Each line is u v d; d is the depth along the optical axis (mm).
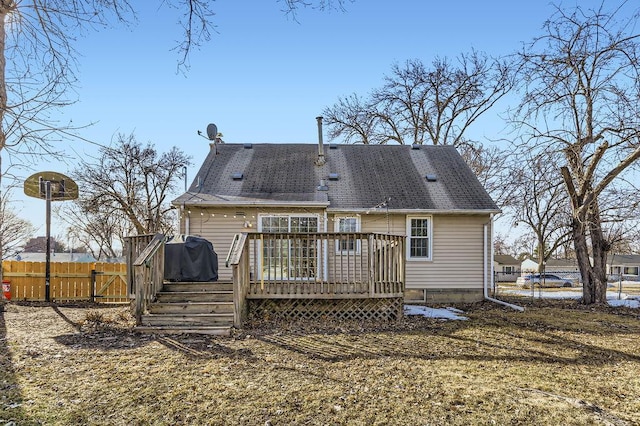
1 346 7008
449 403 4809
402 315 10266
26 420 4184
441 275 14383
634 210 14633
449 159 17344
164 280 10406
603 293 15078
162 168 31188
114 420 4238
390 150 17828
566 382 5707
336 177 15453
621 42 12461
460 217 14516
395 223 14375
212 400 4773
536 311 12641
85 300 13992
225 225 13836
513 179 14375
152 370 5844
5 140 5664
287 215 13938
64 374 5605
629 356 7203
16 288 13836
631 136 12773
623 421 4469
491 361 6664
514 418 4449
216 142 17641
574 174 14727
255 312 9695
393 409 4602
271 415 4406
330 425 4207
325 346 7355
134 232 38094
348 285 9750
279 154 17109
